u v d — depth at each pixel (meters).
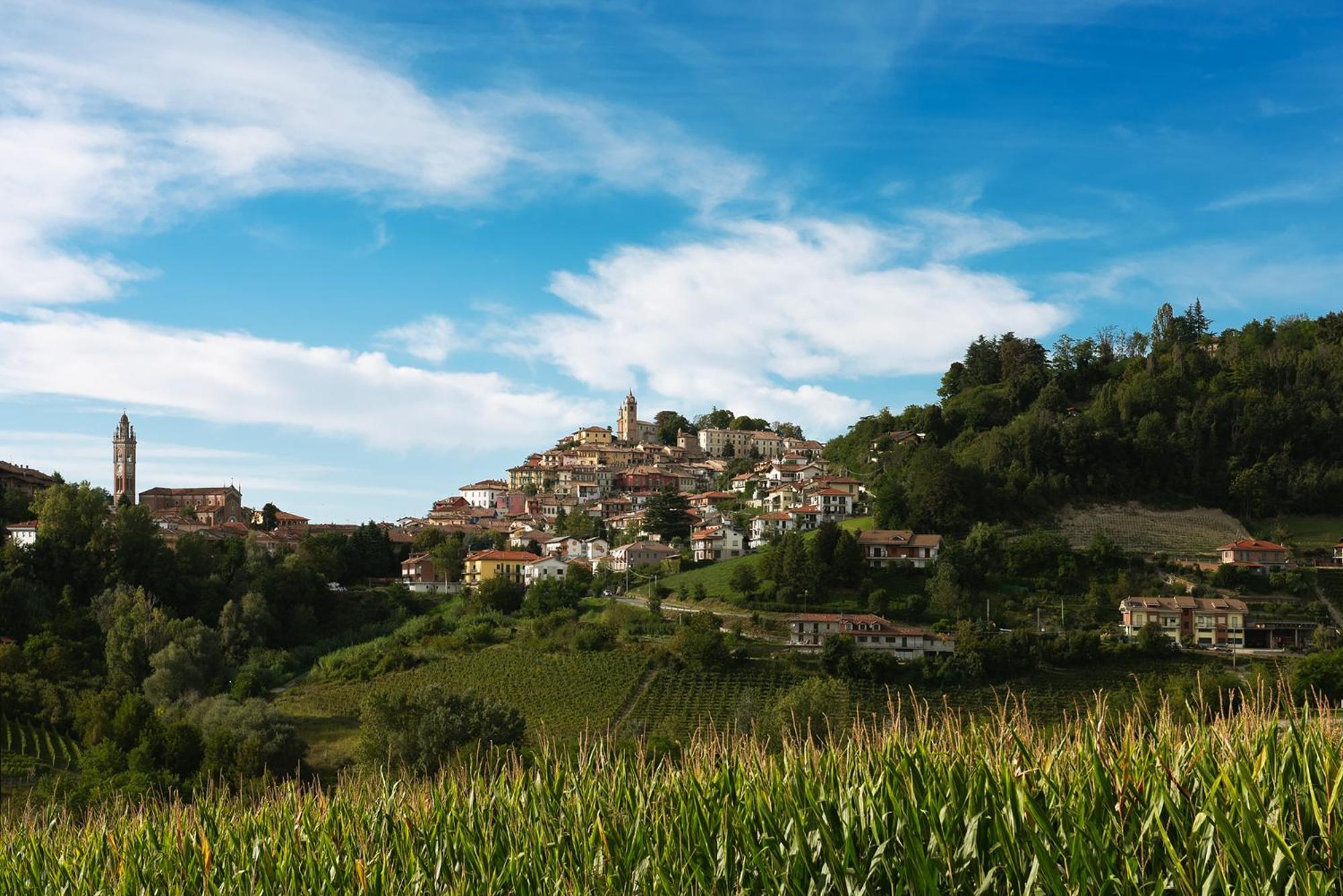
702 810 21.53
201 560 166.88
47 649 124.94
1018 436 196.75
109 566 153.50
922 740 21.16
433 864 24.20
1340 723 19.08
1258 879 15.26
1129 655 122.00
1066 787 18.17
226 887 25.31
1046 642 121.62
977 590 150.75
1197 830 16.33
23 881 29.56
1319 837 15.86
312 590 166.88
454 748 72.56
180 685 119.12
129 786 64.75
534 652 132.38
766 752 24.50
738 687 115.12
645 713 107.75
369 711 81.25
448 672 127.81
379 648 142.50
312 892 23.95
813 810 19.80
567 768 26.94
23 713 100.94
